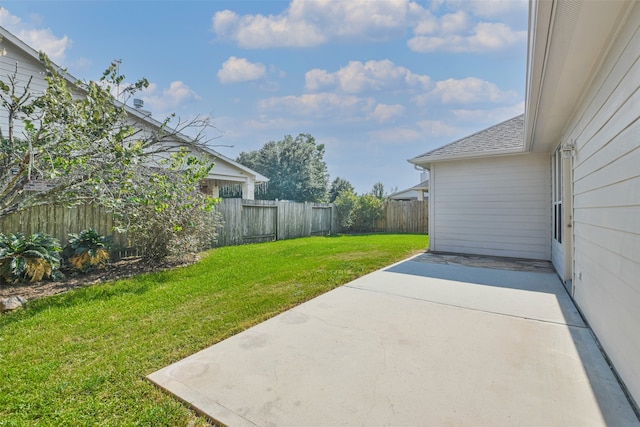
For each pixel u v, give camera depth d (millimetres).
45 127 4430
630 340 2234
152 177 5113
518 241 7598
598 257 3061
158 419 2000
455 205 8430
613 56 2660
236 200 10125
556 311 3846
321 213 14211
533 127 5145
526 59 3271
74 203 5188
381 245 9742
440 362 2645
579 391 2240
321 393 2234
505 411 2029
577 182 4074
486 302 4195
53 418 2010
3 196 4320
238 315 3744
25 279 5000
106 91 4824
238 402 2146
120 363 2678
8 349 2949
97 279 5352
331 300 4297
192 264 6566
